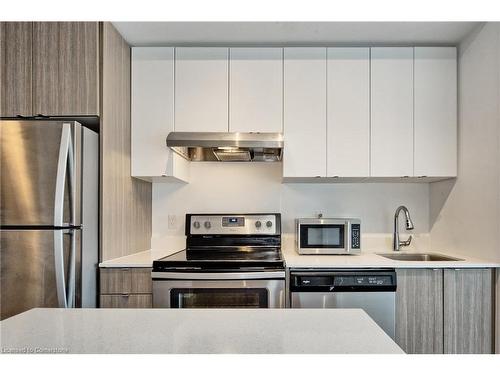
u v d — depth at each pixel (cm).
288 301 199
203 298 195
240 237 250
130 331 87
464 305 196
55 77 197
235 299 195
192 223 250
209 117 231
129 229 232
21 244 173
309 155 230
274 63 231
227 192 271
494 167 194
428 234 266
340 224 235
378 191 267
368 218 267
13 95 197
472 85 214
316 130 230
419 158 228
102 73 198
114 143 210
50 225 173
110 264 197
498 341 194
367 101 230
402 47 231
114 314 100
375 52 231
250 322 94
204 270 195
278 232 250
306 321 95
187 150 244
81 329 88
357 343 80
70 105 197
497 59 191
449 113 229
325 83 230
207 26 212
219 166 272
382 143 229
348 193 269
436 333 196
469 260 206
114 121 210
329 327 90
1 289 173
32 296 173
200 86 231
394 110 229
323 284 195
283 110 230
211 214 252
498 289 194
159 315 99
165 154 229
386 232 266
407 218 250
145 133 230
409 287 198
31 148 174
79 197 179
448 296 197
